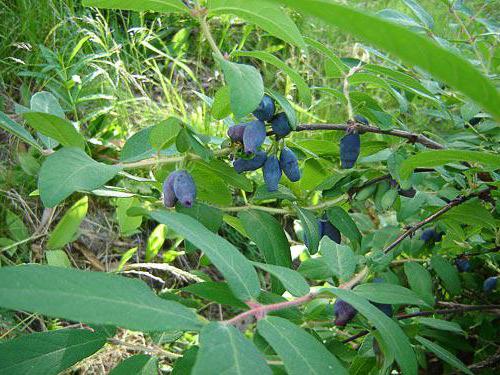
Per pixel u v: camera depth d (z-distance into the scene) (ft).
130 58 1.82
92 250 1.37
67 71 1.58
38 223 1.31
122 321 0.39
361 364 0.71
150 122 1.59
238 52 0.65
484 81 0.31
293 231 1.56
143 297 0.41
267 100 0.69
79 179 0.57
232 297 0.58
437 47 0.30
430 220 0.83
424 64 0.31
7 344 0.55
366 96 0.89
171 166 0.79
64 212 1.38
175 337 0.71
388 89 0.85
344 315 0.63
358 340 0.98
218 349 0.38
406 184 0.83
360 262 0.83
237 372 0.37
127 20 1.92
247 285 0.48
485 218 0.83
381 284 0.63
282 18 0.58
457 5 1.13
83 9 1.79
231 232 1.47
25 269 0.39
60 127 0.64
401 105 0.85
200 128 1.58
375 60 1.90
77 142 0.66
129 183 1.28
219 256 0.48
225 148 0.74
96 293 0.39
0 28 1.56
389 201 0.87
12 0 1.64
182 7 0.61
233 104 0.56
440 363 1.25
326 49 0.79
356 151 0.82
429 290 0.88
